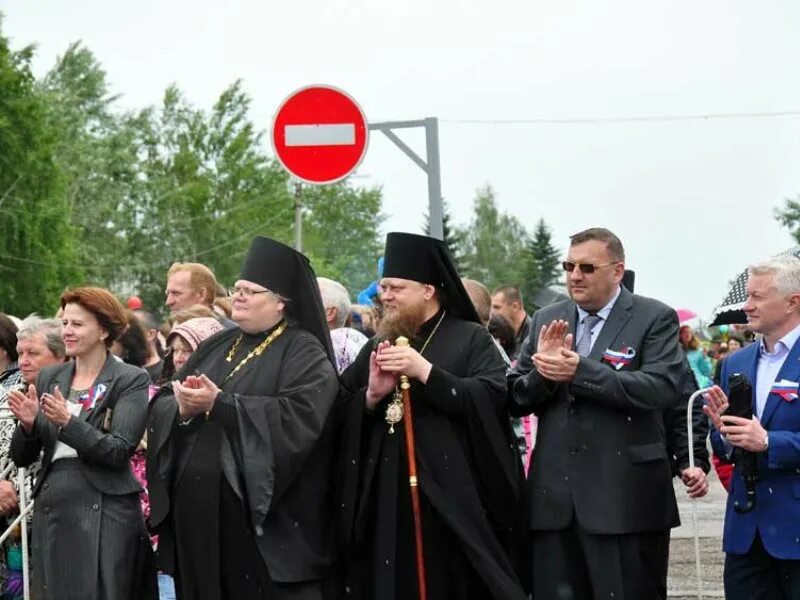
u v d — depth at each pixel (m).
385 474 8.85
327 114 13.71
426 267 9.12
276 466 8.59
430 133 14.98
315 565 8.78
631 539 8.76
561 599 8.77
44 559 9.40
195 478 8.85
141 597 9.61
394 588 8.72
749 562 8.58
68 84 87.94
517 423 11.52
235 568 8.78
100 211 80.94
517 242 111.31
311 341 9.12
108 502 9.41
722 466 9.31
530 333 9.52
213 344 9.44
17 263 60.16
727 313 12.46
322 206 102.81
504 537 9.20
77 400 9.64
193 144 83.88
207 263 82.38
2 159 60.31
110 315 9.76
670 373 8.85
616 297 9.17
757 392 8.63
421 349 9.11
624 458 8.78
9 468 10.47
